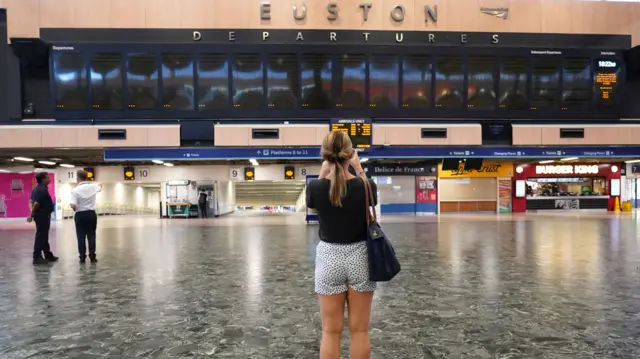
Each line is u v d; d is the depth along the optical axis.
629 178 27.69
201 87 15.88
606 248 9.45
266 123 16.38
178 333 3.94
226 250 9.70
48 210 8.21
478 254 8.67
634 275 6.42
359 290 2.45
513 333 3.86
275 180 25.11
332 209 2.44
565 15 16.97
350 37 16.45
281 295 5.36
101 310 4.72
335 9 16.31
